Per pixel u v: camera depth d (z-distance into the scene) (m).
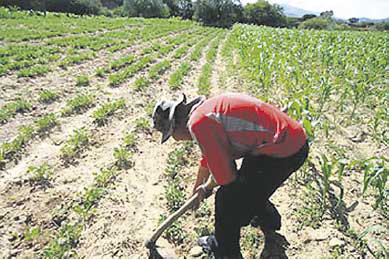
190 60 14.15
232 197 2.91
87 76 10.12
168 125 2.81
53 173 4.88
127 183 4.74
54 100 7.87
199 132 2.59
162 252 3.53
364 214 4.12
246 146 2.71
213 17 61.81
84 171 5.00
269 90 8.98
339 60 10.86
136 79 10.30
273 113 2.75
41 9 43.62
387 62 10.99
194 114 2.66
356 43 15.38
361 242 3.64
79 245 3.62
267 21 72.56
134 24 30.62
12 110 6.85
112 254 3.53
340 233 3.81
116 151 5.37
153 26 31.17
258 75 9.02
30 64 10.56
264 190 2.91
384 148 5.86
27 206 4.16
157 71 11.41
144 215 4.11
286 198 4.43
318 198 4.39
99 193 4.38
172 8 73.62
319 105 7.85
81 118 6.93
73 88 8.88
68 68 10.86
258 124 2.65
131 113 7.43
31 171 4.84
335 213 4.13
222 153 2.62
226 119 2.62
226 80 10.66
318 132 6.36
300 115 5.07
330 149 5.79
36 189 4.50
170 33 27.12
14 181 4.62
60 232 3.70
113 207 4.21
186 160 5.44
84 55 12.49
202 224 3.94
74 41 15.63
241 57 13.16
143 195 4.50
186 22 48.84
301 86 8.66
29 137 5.81
